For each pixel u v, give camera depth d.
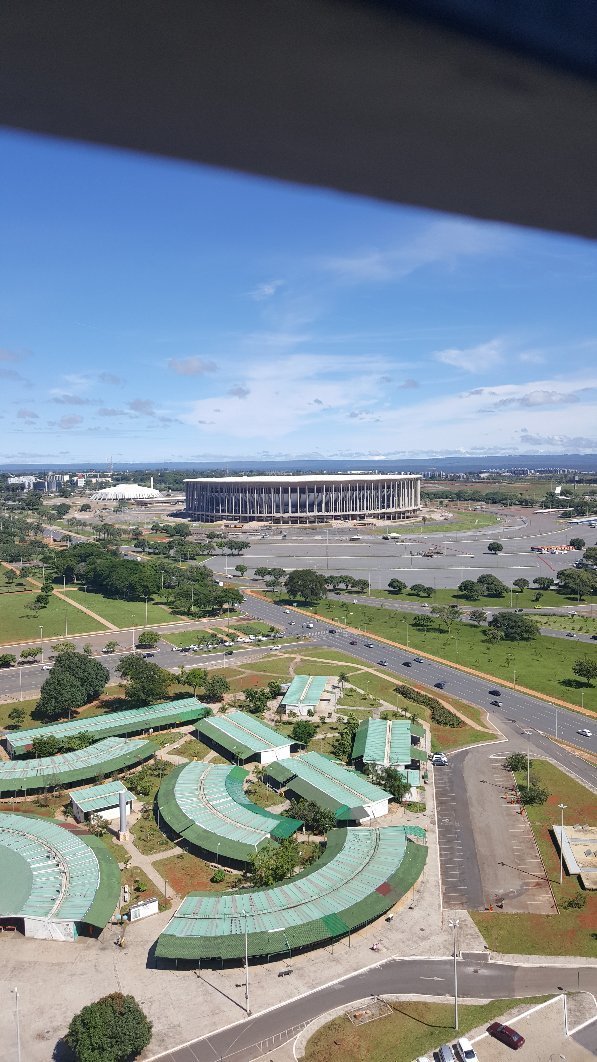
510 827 82.81
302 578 194.00
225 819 80.94
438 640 160.00
